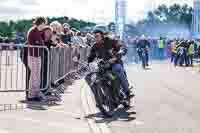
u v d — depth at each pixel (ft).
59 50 41.78
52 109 30.89
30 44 34.01
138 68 84.58
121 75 30.32
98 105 28.73
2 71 49.73
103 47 28.94
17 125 24.79
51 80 37.17
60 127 24.98
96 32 29.04
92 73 28.17
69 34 51.21
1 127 23.99
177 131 25.29
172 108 33.76
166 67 91.30
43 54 34.47
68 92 40.63
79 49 56.18
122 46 31.53
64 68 45.39
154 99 38.63
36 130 23.82
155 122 27.91
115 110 32.04
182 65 97.45
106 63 28.43
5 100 33.42
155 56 122.01
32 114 28.50
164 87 49.16
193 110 32.94
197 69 85.30
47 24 37.01
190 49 98.07
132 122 27.76
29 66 33.55
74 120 27.43
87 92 41.01
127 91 31.37
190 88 48.60
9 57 41.93
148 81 56.18
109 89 28.71
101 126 26.04
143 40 86.99
